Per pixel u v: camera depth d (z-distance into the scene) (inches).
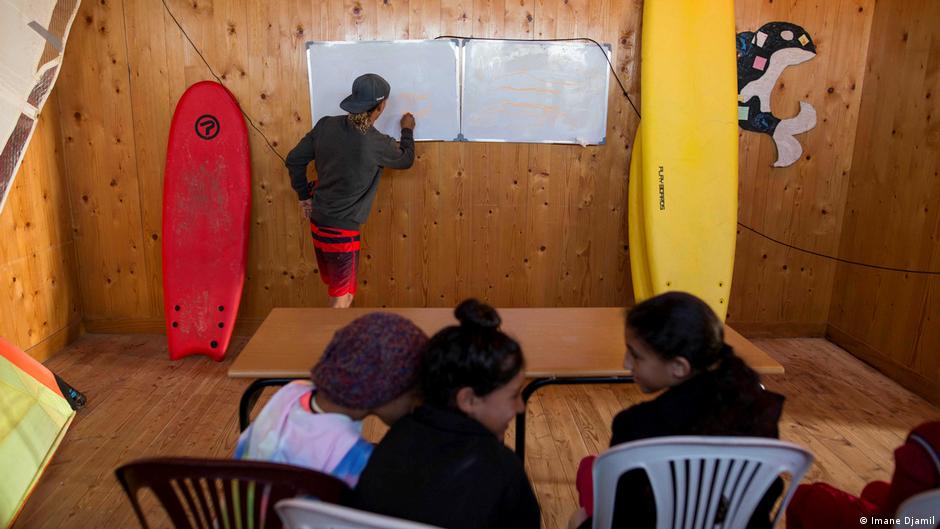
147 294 146.3
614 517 51.8
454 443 42.6
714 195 130.1
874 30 135.7
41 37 107.2
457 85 135.9
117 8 130.8
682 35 128.3
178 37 132.6
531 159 141.2
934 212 118.6
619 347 79.6
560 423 112.6
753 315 151.4
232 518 45.3
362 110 119.1
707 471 47.9
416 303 148.2
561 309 92.9
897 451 48.3
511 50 135.0
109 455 99.1
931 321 119.6
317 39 133.5
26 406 92.6
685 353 49.6
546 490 92.7
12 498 80.8
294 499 42.0
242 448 49.8
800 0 135.0
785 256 148.2
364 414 47.5
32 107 106.4
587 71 136.7
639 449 47.1
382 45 133.5
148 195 140.6
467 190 142.1
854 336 142.4
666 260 129.8
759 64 137.5
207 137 134.4
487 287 148.0
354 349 44.1
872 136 136.2
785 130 140.9
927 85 120.5
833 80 139.2
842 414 116.0
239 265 135.9
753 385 49.4
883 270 132.8
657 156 128.3
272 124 137.4
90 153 137.9
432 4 132.5
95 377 126.0
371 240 144.0
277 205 141.8
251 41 133.1
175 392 120.8
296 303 147.6
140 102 135.6
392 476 42.3
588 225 145.4
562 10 134.0
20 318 124.1
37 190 129.0
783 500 50.1
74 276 143.3
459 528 41.0
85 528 82.3
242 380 126.5
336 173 123.0
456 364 43.3
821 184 144.7
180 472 43.5
